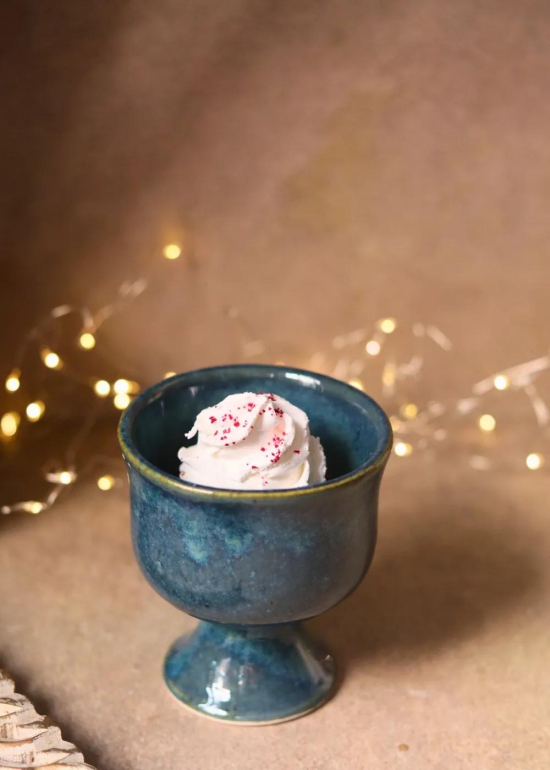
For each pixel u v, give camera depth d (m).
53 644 0.54
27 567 0.59
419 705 0.52
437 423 0.71
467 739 0.50
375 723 0.51
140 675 0.53
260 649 0.51
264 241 0.69
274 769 0.49
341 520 0.47
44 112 0.65
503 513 0.64
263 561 0.46
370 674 0.53
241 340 0.71
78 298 0.69
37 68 0.64
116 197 0.68
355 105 0.66
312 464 0.50
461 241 0.69
